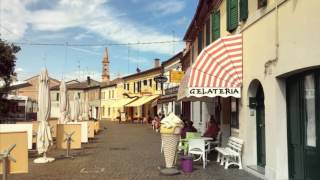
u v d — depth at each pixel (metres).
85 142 25.38
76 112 30.09
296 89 10.90
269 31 11.80
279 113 11.31
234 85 14.13
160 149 21.39
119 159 17.00
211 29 21.05
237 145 14.47
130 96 67.50
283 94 11.36
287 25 10.61
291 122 11.20
